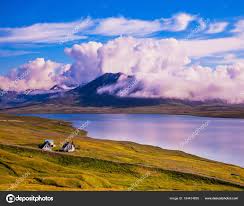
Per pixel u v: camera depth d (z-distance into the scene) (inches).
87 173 4284.0
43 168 4384.8
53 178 3779.5
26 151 5142.7
